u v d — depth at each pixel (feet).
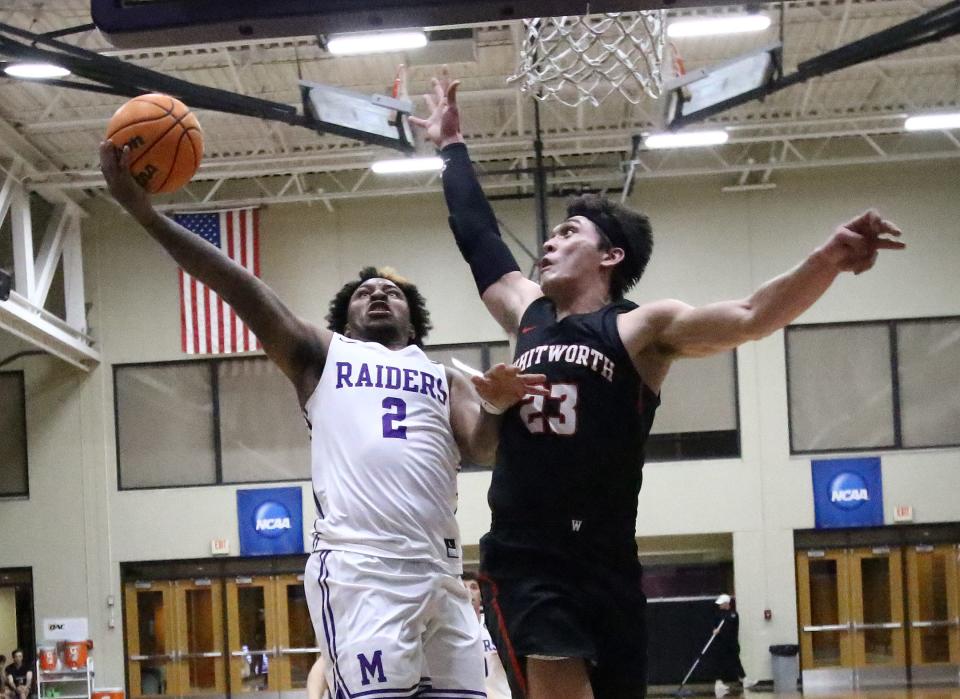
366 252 68.80
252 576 68.28
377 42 38.58
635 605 11.09
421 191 66.28
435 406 12.47
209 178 64.44
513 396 10.84
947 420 67.10
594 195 12.30
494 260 13.44
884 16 52.60
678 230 68.18
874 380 67.46
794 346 67.87
